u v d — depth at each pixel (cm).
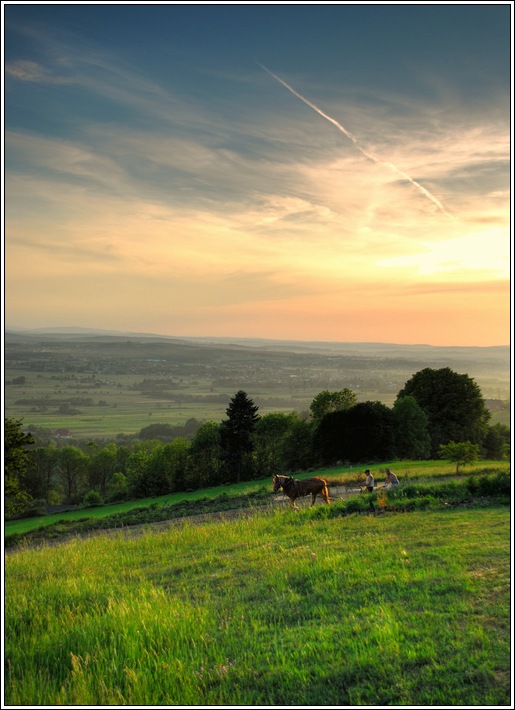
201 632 939
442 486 2016
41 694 745
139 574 1498
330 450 5934
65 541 2853
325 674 720
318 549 1450
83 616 1093
